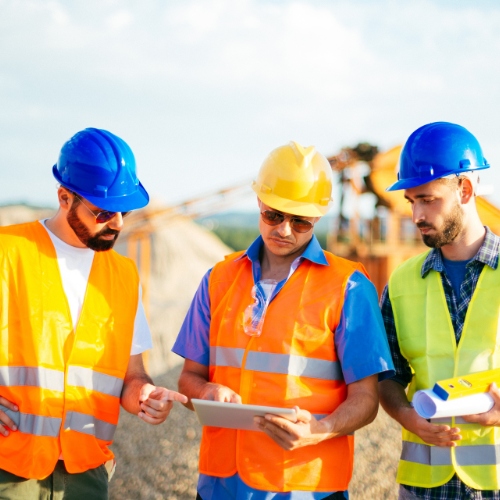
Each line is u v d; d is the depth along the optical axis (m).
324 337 2.20
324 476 2.13
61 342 2.25
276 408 1.80
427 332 2.29
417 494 2.20
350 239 11.62
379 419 5.55
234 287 2.40
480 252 2.25
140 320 2.58
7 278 2.23
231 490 2.18
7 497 2.10
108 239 2.35
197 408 1.96
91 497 2.31
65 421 2.21
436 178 2.18
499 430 2.13
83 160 2.29
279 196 2.28
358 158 10.67
